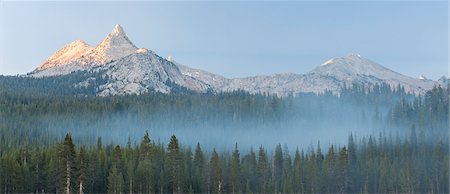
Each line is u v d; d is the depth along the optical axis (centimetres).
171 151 19025
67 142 15062
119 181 17725
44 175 17938
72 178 15200
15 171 17275
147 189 18250
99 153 19438
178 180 18675
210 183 19350
